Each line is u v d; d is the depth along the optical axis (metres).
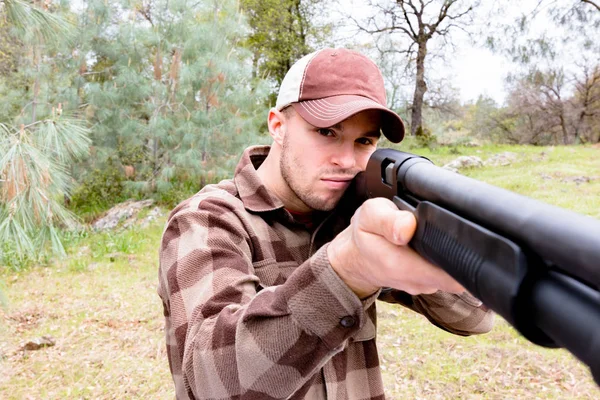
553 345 0.32
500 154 12.94
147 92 7.92
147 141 8.91
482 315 1.11
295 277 0.55
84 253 6.61
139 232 7.52
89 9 7.61
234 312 0.64
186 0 7.87
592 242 0.26
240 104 8.07
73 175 8.16
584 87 19.50
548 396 3.05
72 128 2.62
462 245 0.37
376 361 1.04
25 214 2.11
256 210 0.96
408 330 4.13
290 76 0.95
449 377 3.34
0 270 5.58
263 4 14.87
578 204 7.30
